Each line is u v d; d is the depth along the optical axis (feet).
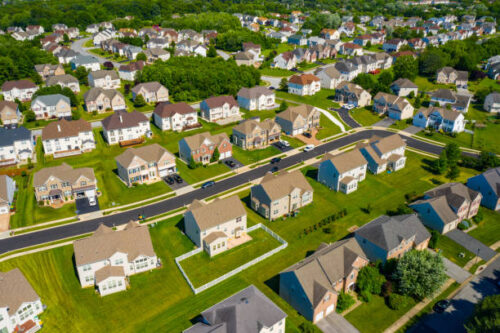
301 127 447.42
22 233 278.05
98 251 229.86
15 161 372.38
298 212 304.50
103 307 216.13
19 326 199.62
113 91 515.91
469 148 424.46
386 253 234.17
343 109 528.22
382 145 371.15
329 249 231.50
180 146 383.04
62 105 483.10
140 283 233.96
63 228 283.38
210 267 247.29
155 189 335.47
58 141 391.45
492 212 309.83
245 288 214.90
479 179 317.63
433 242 263.29
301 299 207.41
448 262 255.50
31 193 326.65
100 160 383.24
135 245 240.53
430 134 451.94
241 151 405.39
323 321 208.64
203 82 560.20
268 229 282.77
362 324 207.51
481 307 195.83
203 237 258.37
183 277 238.48
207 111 479.41
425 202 287.07
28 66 620.90
